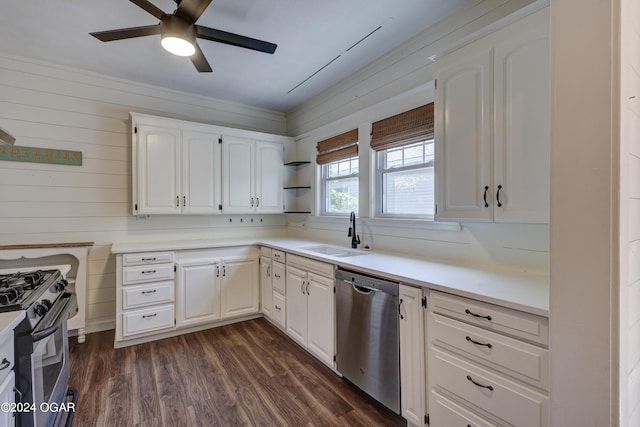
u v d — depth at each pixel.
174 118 3.63
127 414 1.89
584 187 0.96
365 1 2.10
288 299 2.91
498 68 1.59
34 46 2.68
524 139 1.50
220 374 2.35
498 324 1.32
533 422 1.20
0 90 2.80
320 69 3.10
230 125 4.03
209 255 3.22
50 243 2.95
